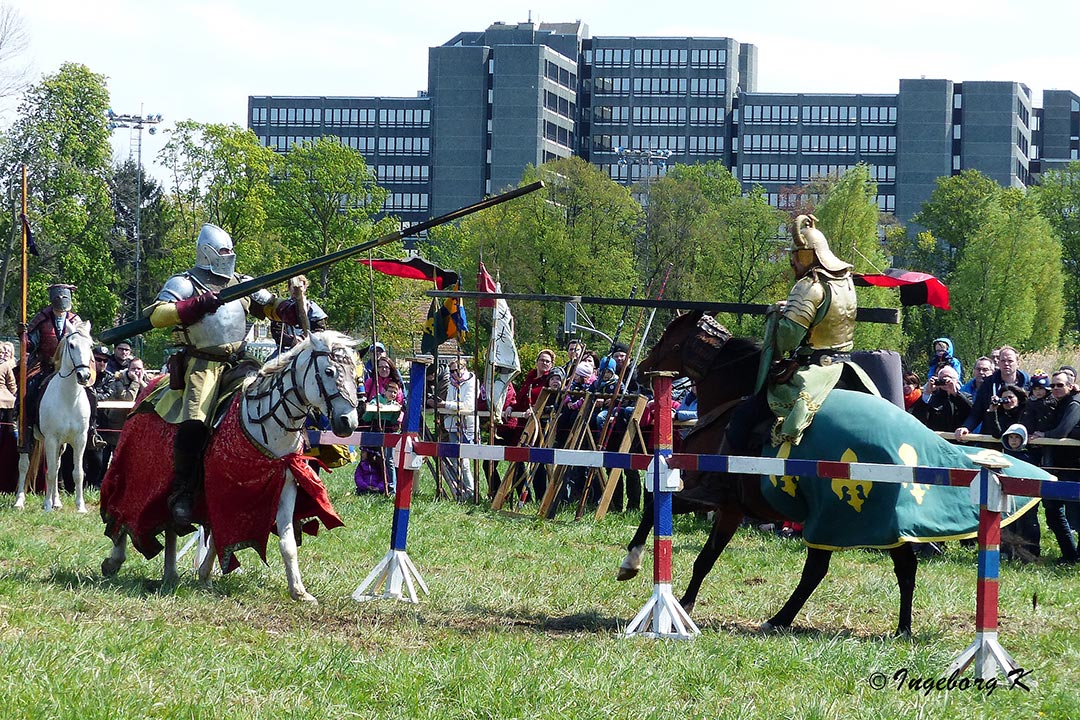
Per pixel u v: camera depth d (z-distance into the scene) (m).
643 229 71.44
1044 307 73.06
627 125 153.88
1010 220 71.88
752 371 10.36
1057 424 15.44
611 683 7.54
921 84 146.88
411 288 60.34
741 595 11.66
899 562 9.84
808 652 8.56
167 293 10.53
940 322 72.62
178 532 10.80
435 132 144.75
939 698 7.53
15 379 19.03
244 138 66.88
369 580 10.78
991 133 146.38
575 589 11.64
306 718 6.67
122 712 6.48
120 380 20.23
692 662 8.13
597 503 19.39
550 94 145.00
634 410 17.91
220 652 7.86
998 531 8.19
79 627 8.32
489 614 10.25
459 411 19.42
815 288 9.62
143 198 78.81
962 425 16.67
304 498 10.55
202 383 10.57
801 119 149.88
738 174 150.88
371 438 10.99
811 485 9.55
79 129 54.69
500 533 15.55
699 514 17.42
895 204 147.62
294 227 70.62
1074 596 12.01
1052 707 7.49
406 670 7.57
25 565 11.69
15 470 18.86
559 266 65.75
